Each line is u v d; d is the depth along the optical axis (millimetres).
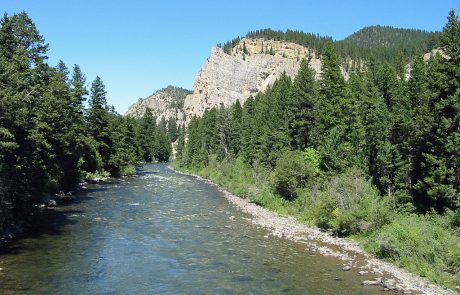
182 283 21953
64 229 33562
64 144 47438
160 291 20688
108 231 33688
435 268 23828
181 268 24609
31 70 36781
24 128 31250
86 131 76562
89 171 76688
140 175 94250
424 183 36688
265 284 21938
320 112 57812
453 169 34656
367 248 29422
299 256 27531
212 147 111812
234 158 96250
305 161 50719
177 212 44188
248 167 76438
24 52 36562
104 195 55312
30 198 35406
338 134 50156
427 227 28031
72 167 56562
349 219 33281
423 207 37156
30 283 20844
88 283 21375
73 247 28219
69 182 56531
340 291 20938
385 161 40844
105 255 26734
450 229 28984
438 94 35750
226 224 38281
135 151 112438
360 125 46812
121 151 92000
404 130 40719
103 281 21812
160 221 38812
